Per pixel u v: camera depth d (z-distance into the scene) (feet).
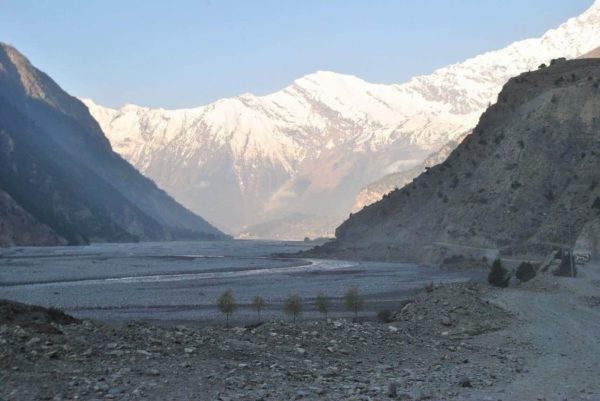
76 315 233.55
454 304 140.56
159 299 290.97
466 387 75.05
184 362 76.59
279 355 87.61
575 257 319.27
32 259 613.52
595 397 69.62
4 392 59.47
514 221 536.42
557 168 547.49
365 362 89.86
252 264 607.78
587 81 595.06
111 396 60.80
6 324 82.02
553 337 118.01
